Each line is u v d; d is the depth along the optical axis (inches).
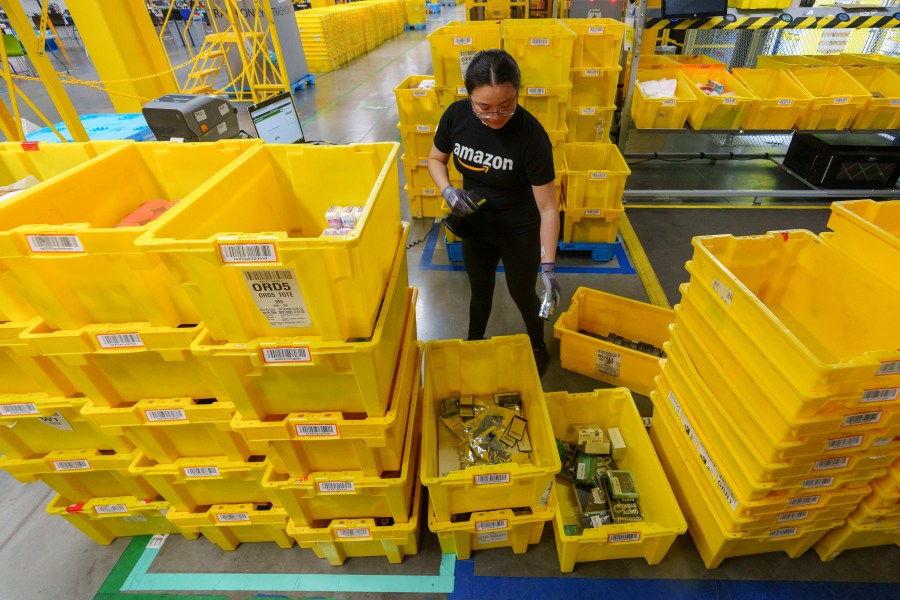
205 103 117.1
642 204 175.6
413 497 70.4
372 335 46.2
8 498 83.8
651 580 68.7
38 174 69.3
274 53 320.5
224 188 52.6
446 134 76.7
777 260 67.2
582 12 228.5
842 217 60.9
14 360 52.7
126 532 76.5
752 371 53.2
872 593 66.3
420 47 526.9
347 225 55.9
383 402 51.7
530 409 82.7
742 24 155.0
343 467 60.2
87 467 62.8
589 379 102.3
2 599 70.2
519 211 77.2
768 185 184.4
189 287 41.2
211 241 37.7
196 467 60.6
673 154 200.4
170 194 69.4
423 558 72.8
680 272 137.1
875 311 56.7
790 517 60.7
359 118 286.5
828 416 47.6
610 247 139.3
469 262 87.5
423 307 127.6
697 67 174.6
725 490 60.5
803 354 45.0
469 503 65.7
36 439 61.6
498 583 69.4
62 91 102.0
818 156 175.6
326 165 63.8
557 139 132.6
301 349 44.3
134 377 52.9
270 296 42.3
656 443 81.5
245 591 70.0
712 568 69.2
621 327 109.4
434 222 169.6
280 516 67.0
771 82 170.9
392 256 58.3
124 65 182.9
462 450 80.9
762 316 50.3
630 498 73.2
